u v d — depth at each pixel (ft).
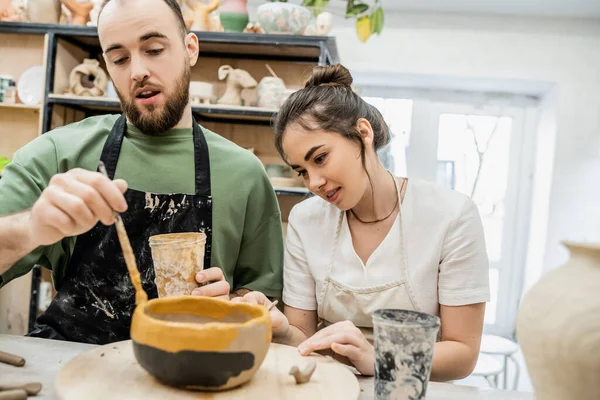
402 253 4.34
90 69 9.49
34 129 10.19
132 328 2.71
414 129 14.29
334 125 3.94
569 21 12.51
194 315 3.00
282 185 9.41
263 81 9.33
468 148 14.23
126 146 5.08
